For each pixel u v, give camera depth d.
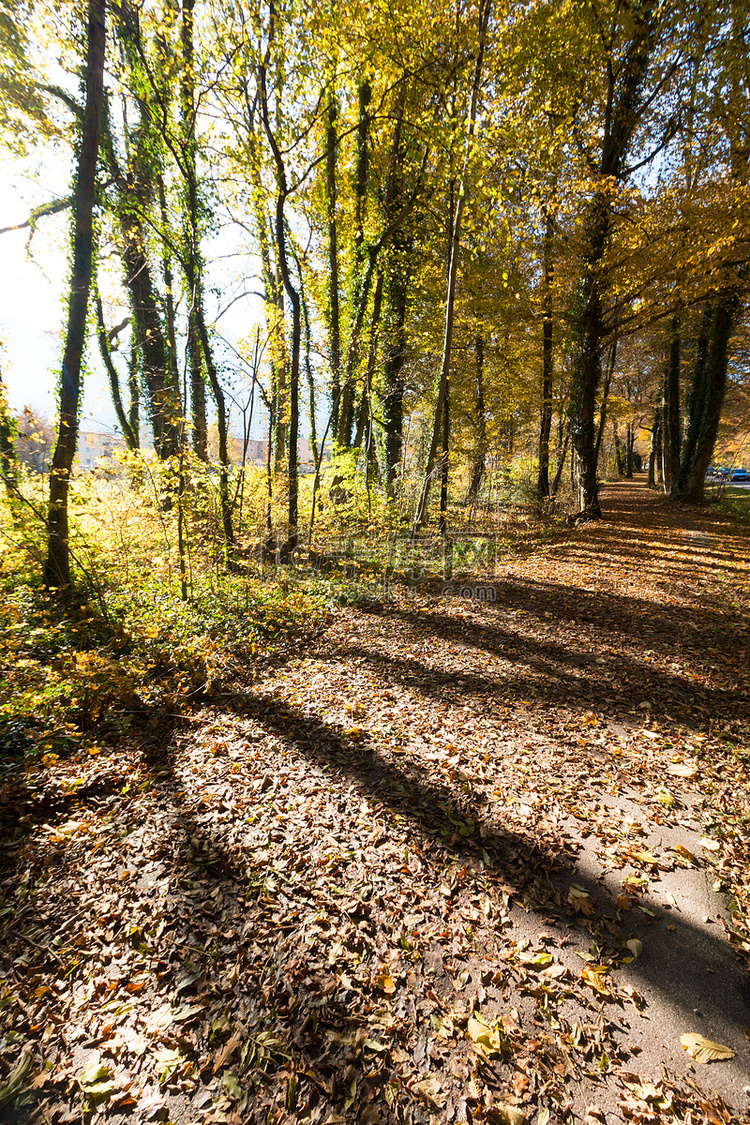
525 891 2.84
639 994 2.27
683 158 12.74
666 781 3.70
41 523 6.93
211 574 8.72
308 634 7.22
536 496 18.95
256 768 4.10
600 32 11.25
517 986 2.32
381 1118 1.84
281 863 3.08
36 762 3.97
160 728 4.78
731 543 11.35
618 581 9.02
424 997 2.28
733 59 10.38
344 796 3.72
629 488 30.95
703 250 11.42
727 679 5.07
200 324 10.02
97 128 6.57
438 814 3.50
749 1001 2.22
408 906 2.76
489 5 10.28
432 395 17.30
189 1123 1.85
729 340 17.89
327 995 2.29
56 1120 1.87
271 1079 1.98
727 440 26.75
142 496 8.74
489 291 14.94
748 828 3.18
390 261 15.60
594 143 13.08
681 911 2.67
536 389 17.77
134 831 3.39
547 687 5.28
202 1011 2.24
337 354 13.03
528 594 8.66
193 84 8.51
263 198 10.27
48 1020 2.22
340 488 12.74
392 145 14.12
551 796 3.61
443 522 13.36
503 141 10.92
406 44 10.76
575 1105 1.87
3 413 6.56
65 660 5.19
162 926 2.67
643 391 28.33
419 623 7.53
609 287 13.03
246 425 10.53
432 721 4.75
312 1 8.56
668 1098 1.88
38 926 2.68
